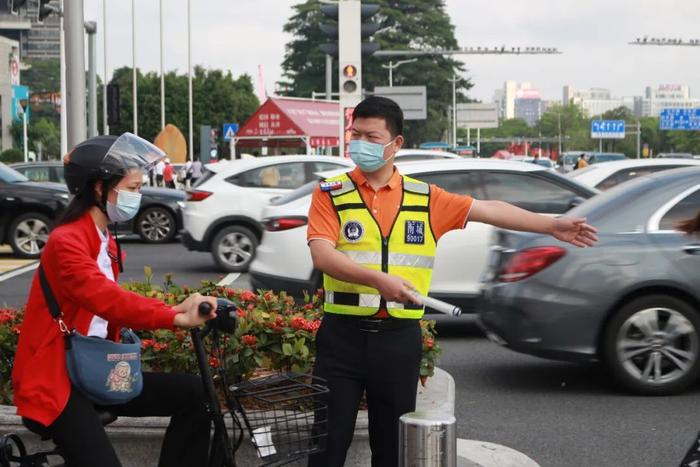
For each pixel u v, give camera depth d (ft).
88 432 13.34
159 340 19.99
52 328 13.42
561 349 26.53
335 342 15.01
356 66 71.97
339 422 14.97
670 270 26.18
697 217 14.85
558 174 36.68
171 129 169.17
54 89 543.39
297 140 128.47
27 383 13.39
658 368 26.48
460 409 25.75
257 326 19.94
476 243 34.27
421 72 308.40
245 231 54.90
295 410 14.79
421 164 36.32
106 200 13.67
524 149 495.82
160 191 72.90
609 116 586.86
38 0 68.44
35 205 63.52
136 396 13.91
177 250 67.62
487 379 29.22
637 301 26.32
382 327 14.84
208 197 54.90
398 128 14.84
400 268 14.84
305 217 37.04
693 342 26.43
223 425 13.87
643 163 52.01
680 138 409.69
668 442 22.76
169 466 14.29
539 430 23.76
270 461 13.61
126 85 272.51
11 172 65.41
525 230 15.34
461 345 34.45
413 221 14.93
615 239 26.55
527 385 28.37
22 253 63.62
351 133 14.90
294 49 317.42
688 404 25.95
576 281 26.32
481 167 36.24
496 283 27.58
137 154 13.75
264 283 37.60
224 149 224.53
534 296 26.50
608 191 28.58
